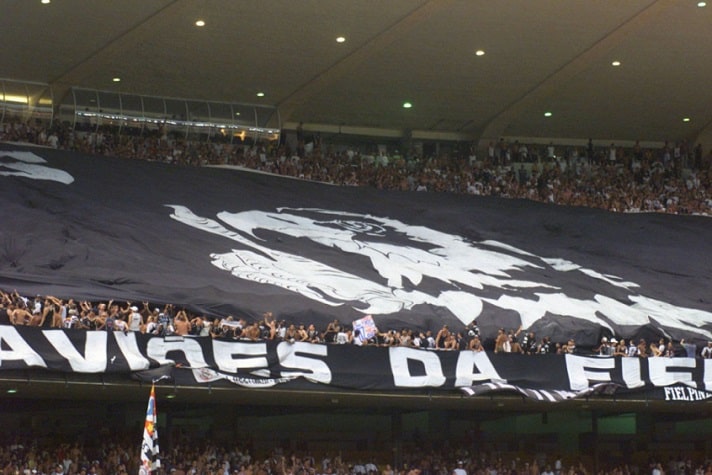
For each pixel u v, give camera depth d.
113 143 54.50
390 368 31.67
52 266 36.06
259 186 51.94
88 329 28.44
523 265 46.62
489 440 38.28
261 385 29.72
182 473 31.77
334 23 49.91
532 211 55.34
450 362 32.59
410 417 37.25
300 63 54.16
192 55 52.19
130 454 32.09
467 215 53.00
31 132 52.25
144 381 28.22
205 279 37.09
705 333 41.50
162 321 32.00
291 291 37.38
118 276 35.62
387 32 51.19
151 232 41.53
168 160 54.84
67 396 30.72
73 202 43.16
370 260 43.31
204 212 45.94
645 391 35.22
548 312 40.00
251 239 43.50
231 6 47.47
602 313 41.00
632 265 49.38
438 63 55.22
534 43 53.56
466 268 44.47
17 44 49.56
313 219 48.31
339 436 36.00
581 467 38.44
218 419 34.44
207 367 29.08
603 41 53.81
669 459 40.34
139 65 52.81
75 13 46.88
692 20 51.81
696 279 48.31
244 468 32.56
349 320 36.09
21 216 40.22
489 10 49.47
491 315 38.81
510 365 33.44
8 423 31.52
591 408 36.16
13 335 26.84
